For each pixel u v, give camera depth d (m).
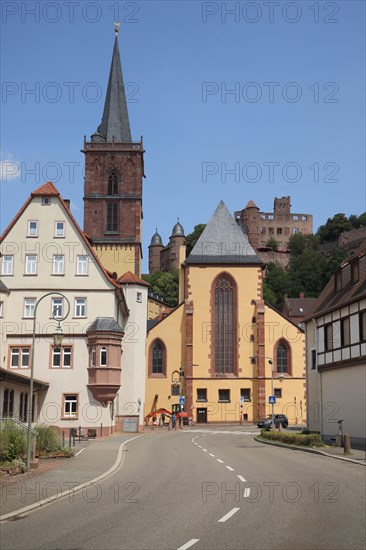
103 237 92.44
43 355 50.78
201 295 80.69
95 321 51.03
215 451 34.53
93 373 50.19
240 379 78.75
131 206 93.25
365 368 38.94
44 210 52.69
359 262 42.00
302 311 128.12
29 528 12.42
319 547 10.50
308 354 51.25
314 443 35.53
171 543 10.88
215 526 12.48
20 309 51.44
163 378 78.81
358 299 39.38
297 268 162.75
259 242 196.25
